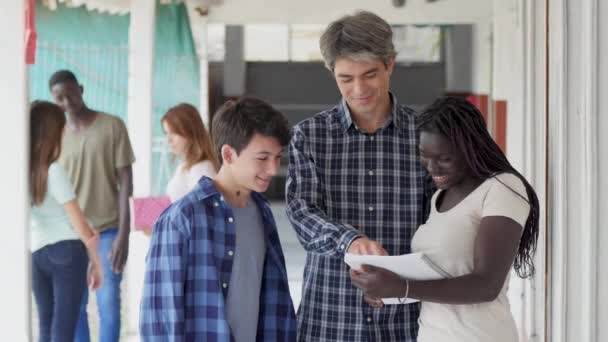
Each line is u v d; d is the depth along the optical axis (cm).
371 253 227
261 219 244
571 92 284
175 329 220
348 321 253
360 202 257
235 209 237
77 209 435
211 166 498
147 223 515
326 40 244
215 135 237
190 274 225
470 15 913
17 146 356
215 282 224
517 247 218
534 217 225
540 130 338
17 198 358
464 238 222
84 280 445
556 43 293
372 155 256
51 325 441
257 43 1650
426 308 232
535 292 345
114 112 641
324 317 255
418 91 1578
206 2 873
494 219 214
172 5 779
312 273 259
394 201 256
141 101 643
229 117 231
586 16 276
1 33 352
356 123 257
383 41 239
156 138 714
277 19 905
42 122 424
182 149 495
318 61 1647
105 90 639
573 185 285
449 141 222
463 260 222
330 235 236
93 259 447
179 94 774
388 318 253
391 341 253
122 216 511
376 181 256
